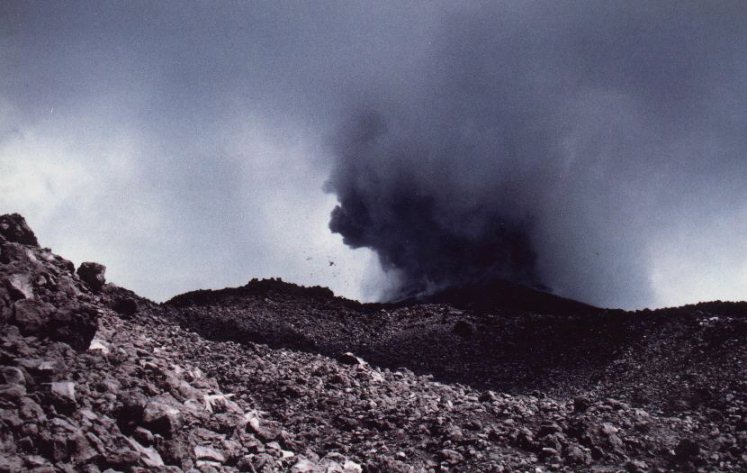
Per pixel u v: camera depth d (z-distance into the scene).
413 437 10.98
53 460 5.30
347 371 16.39
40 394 6.17
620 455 10.13
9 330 7.97
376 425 11.48
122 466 5.80
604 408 12.95
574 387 21.77
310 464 8.14
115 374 8.47
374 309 40.12
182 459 6.77
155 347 14.48
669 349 23.97
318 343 27.94
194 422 8.28
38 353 7.71
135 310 17.84
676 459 9.97
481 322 35.56
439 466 9.55
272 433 9.44
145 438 6.69
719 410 14.96
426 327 34.88
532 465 9.55
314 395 13.13
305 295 41.03
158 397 8.37
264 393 12.94
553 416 12.46
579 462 9.73
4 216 15.08
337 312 37.31
